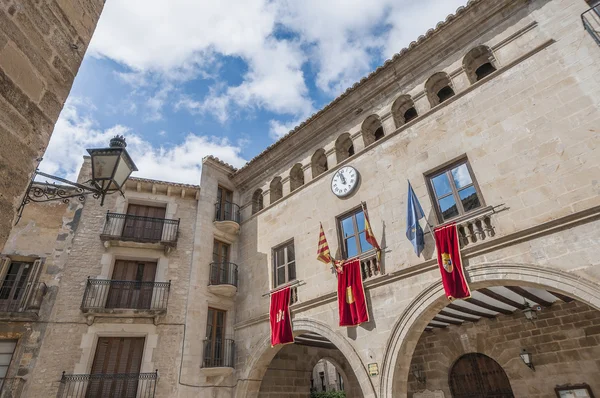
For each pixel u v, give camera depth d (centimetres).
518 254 814
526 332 1201
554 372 1112
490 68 1160
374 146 1227
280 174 1602
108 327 1293
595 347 1059
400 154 1141
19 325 1192
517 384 1175
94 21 507
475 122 1002
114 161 649
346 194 1235
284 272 1381
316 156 1479
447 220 970
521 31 1002
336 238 1216
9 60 364
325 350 1748
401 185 1101
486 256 858
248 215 1681
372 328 1002
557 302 1162
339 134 1393
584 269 723
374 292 1035
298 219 1397
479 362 1304
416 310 930
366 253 1095
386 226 1089
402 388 912
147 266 1495
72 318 1264
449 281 870
